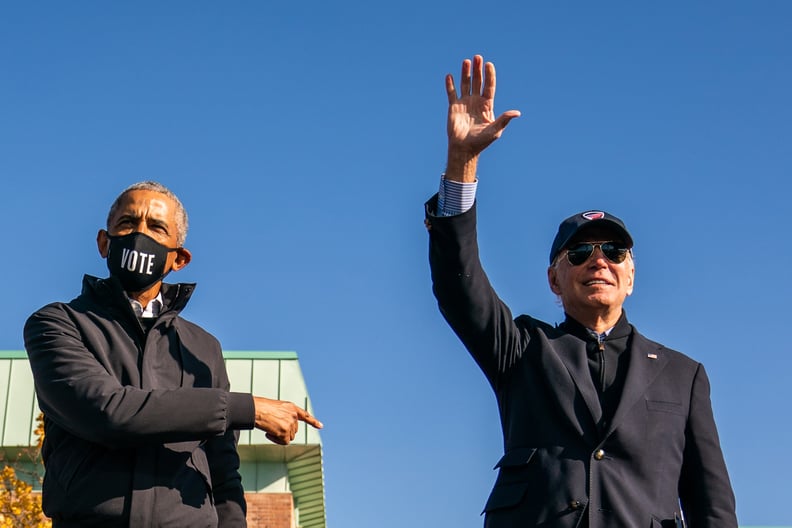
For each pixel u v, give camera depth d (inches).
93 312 186.2
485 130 187.0
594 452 184.5
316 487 785.6
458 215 187.2
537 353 197.5
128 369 181.8
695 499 195.8
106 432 167.2
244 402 176.9
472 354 198.8
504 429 197.2
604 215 203.9
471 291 189.9
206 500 182.1
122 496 171.5
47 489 176.2
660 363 200.5
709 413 199.8
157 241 191.6
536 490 183.5
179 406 171.3
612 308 202.2
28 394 720.3
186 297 192.9
